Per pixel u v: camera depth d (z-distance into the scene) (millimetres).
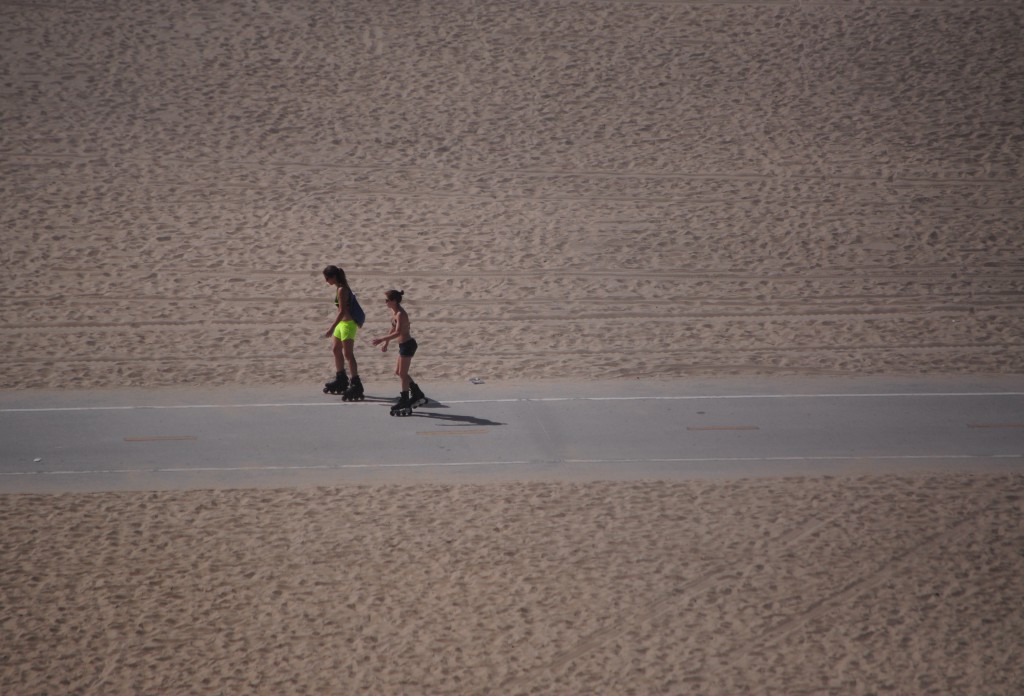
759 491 41500
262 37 98375
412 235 70938
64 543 37406
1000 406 49844
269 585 35281
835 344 57562
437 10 103500
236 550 37188
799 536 38156
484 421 48125
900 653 32125
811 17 102125
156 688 30734
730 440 46219
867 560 36656
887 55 95562
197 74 92188
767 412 49188
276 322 59812
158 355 55344
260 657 32031
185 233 70188
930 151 81500
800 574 35906
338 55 96000
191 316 60125
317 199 75500
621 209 74375
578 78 92938
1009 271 66250
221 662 31797
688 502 40656
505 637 32875
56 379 52094
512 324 60000
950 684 30812
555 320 60562
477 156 81938
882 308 62031
